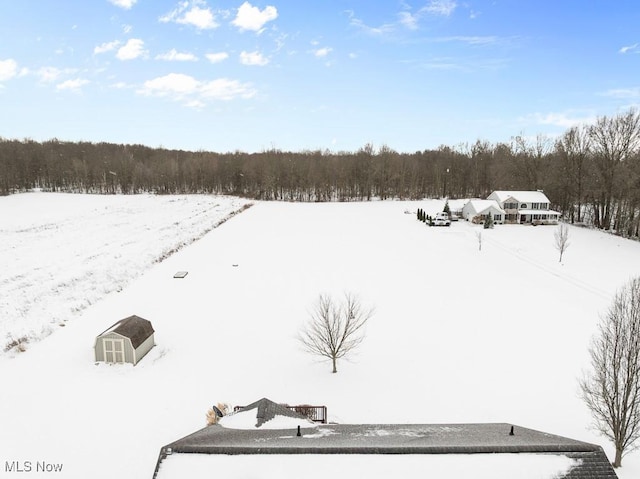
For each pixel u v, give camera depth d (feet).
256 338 94.02
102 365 81.51
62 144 587.68
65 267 148.46
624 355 58.34
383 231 221.25
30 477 53.06
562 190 263.90
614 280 139.33
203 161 459.32
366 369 80.94
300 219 262.26
